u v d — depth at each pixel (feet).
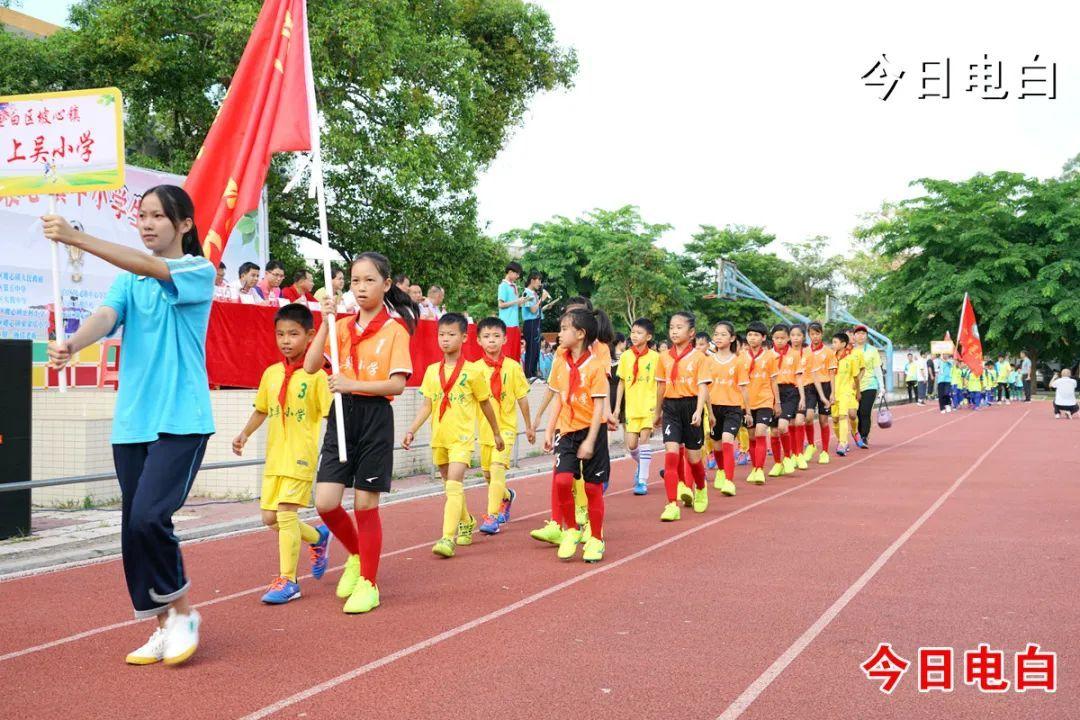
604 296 141.49
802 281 183.62
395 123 67.77
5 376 26.40
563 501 23.88
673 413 30.94
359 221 71.92
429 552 25.30
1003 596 19.56
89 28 60.90
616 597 19.71
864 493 36.50
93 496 33.30
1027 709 13.24
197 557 24.84
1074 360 164.86
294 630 17.38
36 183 27.68
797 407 44.16
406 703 13.41
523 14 90.22
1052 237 148.05
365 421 19.13
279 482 19.98
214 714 13.03
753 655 15.61
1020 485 38.70
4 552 24.35
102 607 19.52
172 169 63.41
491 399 29.32
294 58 23.12
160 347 14.56
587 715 12.92
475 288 82.23
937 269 150.30
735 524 29.19
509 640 16.57
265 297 39.96
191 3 58.75
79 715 13.03
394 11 63.00
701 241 175.42
